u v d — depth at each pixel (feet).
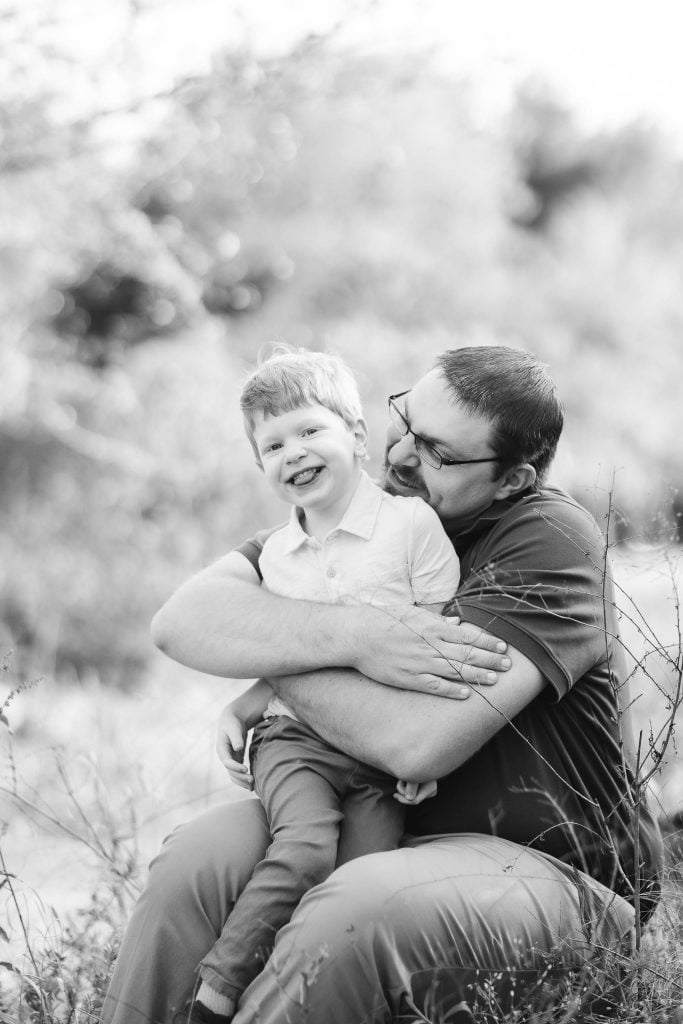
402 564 7.86
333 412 8.18
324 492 7.93
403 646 7.26
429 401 7.93
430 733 7.07
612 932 7.20
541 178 52.95
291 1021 6.38
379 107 40.96
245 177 38.65
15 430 31.48
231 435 34.63
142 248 31.04
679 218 52.39
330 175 41.68
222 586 8.11
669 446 43.45
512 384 7.84
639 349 46.85
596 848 7.57
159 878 7.15
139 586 31.32
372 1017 6.43
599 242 49.37
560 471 36.94
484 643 7.24
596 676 7.72
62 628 30.30
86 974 8.51
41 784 13.98
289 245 41.34
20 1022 7.80
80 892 10.97
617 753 7.77
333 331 39.93
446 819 7.59
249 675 7.68
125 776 13.38
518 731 7.19
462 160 45.57
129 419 33.88
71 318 34.78
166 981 7.00
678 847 8.70
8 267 27.43
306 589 8.04
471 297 44.42
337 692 7.40
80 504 32.12
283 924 6.94
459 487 7.96
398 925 6.49
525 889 6.95
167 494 33.35
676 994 7.22
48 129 22.00
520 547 7.61
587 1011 6.98
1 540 30.76
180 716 18.11
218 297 41.34
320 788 7.39
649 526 8.30
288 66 21.36
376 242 42.39
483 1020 6.72
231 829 7.36
